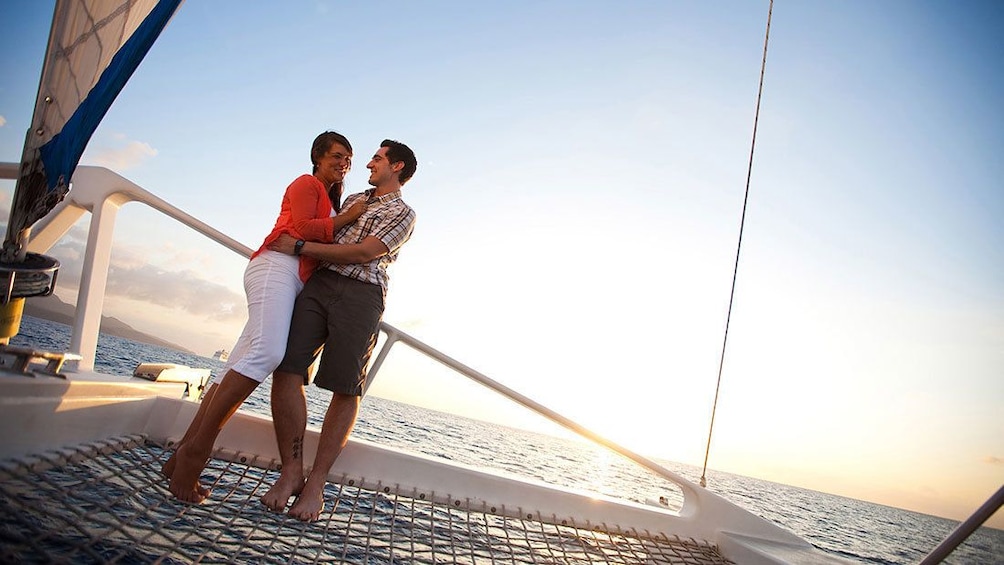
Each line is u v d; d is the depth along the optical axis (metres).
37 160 1.76
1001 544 1.80
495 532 2.59
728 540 3.05
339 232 2.48
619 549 2.68
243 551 1.84
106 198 2.69
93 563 1.46
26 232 1.79
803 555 3.04
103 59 1.79
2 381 1.58
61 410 1.95
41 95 1.71
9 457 1.69
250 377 2.09
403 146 2.59
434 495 2.82
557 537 2.69
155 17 1.84
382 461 2.80
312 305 2.36
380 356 2.89
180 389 3.04
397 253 2.57
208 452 2.05
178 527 1.71
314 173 2.61
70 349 2.54
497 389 3.03
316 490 2.27
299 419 2.32
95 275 2.64
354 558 1.99
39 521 1.51
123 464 2.20
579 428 3.17
